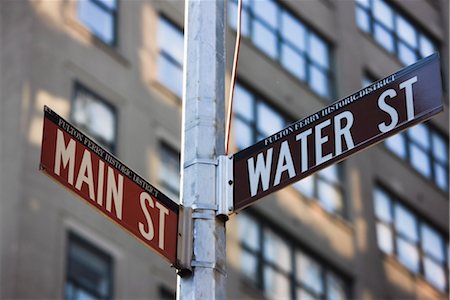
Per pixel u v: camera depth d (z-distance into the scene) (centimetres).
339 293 2922
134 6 2692
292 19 3084
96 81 2517
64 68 2466
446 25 3084
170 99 2655
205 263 538
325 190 3041
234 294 2602
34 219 2258
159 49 2697
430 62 539
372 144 549
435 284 3195
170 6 2770
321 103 3048
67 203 2336
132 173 574
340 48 3162
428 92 534
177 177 2578
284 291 2756
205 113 573
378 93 556
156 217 554
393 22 3186
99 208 554
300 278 2827
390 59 3181
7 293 2156
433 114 529
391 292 3058
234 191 561
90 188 557
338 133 563
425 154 3291
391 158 3253
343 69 3139
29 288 2184
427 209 3253
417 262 3181
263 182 566
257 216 2788
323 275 2900
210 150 566
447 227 3269
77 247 2312
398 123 541
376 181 3189
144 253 2425
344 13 3238
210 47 592
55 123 557
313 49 3112
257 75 2898
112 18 2636
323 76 3106
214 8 605
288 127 583
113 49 2591
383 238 3123
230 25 2852
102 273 2338
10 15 2495
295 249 2850
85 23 2567
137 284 2380
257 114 2855
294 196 2925
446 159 3262
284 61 3003
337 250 2970
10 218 2238
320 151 564
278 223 2828
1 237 2227
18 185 2270
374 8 3272
